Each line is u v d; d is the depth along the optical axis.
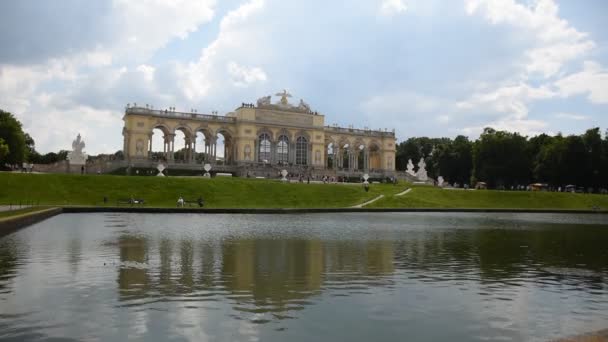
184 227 46.69
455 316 17.41
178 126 135.00
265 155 146.12
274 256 29.23
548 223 62.91
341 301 19.05
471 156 174.62
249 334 15.17
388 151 166.75
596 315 17.81
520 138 151.62
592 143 141.38
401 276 23.97
